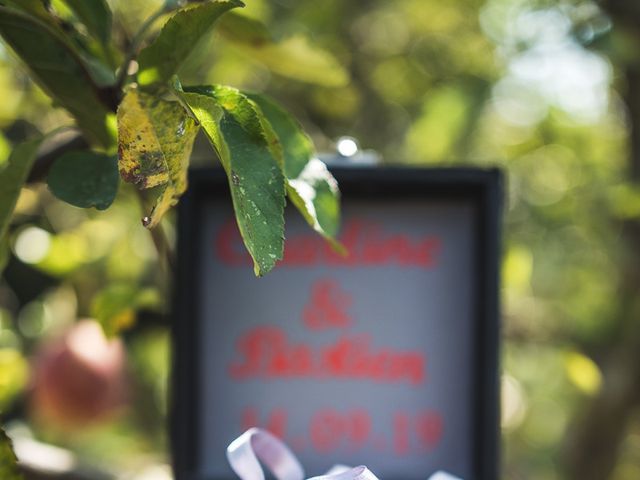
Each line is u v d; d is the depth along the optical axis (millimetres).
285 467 755
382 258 949
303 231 950
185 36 706
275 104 775
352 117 1999
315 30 1925
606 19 1640
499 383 918
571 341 2031
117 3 1069
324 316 946
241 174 636
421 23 2102
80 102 763
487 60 1991
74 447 2295
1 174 766
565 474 1887
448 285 948
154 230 919
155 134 637
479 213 940
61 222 1510
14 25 755
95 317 1014
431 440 941
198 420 934
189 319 920
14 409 2035
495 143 2090
